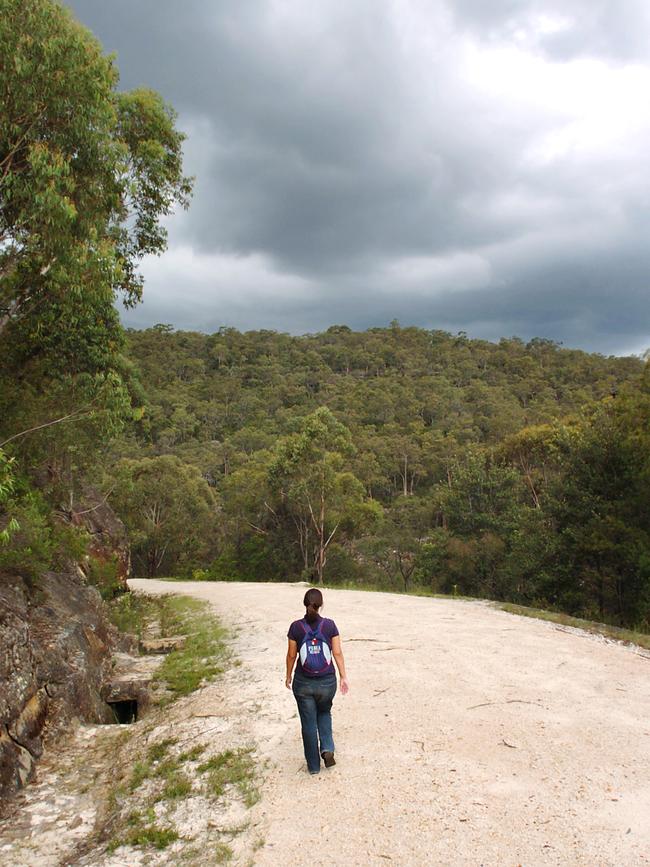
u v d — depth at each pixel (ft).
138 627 50.42
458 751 18.35
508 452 152.97
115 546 81.76
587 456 71.10
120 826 16.17
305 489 138.00
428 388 453.17
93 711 26.35
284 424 373.81
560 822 13.98
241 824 15.17
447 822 14.24
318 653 17.61
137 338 562.66
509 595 100.89
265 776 17.81
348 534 154.81
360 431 343.26
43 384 46.98
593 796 15.15
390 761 17.90
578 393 398.01
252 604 59.47
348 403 411.34
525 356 539.70
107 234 42.83
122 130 45.55
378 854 13.14
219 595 74.54
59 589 36.65
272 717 23.09
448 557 111.55
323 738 17.70
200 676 30.96
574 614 71.41
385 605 51.75
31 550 34.35
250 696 26.25
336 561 149.69
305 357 568.41
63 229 29.94
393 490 295.28
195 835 15.05
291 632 18.01
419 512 166.09
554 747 18.37
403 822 14.39
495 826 13.94
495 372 506.89
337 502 143.02
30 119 29.55
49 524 46.98
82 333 44.93
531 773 16.63
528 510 81.51
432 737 19.58
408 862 12.75
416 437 334.85
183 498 180.75
